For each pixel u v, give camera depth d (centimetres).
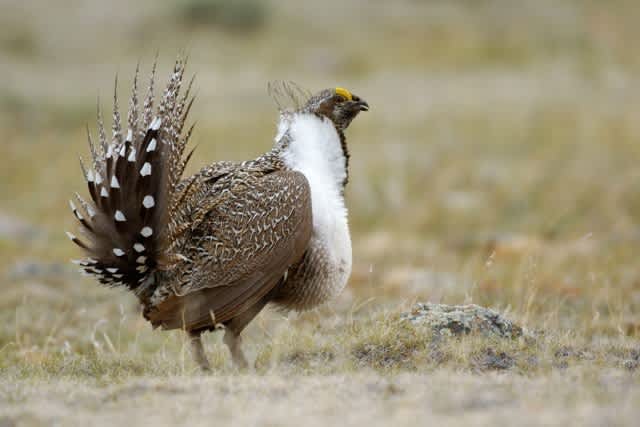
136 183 1593
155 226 1614
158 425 1227
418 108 6119
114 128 1692
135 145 1633
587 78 6794
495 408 1234
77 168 5231
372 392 1359
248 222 1675
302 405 1293
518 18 8456
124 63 7456
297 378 1492
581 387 1339
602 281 2802
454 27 8275
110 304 2689
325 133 1822
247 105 6197
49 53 7719
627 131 5425
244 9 8419
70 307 2644
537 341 1786
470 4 8869
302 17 8581
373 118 5922
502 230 4134
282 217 1678
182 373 1606
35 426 1261
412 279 2884
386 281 2942
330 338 1859
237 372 1609
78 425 1250
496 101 6244
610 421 1131
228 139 5422
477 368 1605
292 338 1853
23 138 5803
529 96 6331
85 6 8881
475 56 7594
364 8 8819
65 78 7012
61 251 3544
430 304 1912
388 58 7625
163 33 8219
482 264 3175
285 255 1678
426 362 1642
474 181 4747
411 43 7950
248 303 1675
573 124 5622
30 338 2319
